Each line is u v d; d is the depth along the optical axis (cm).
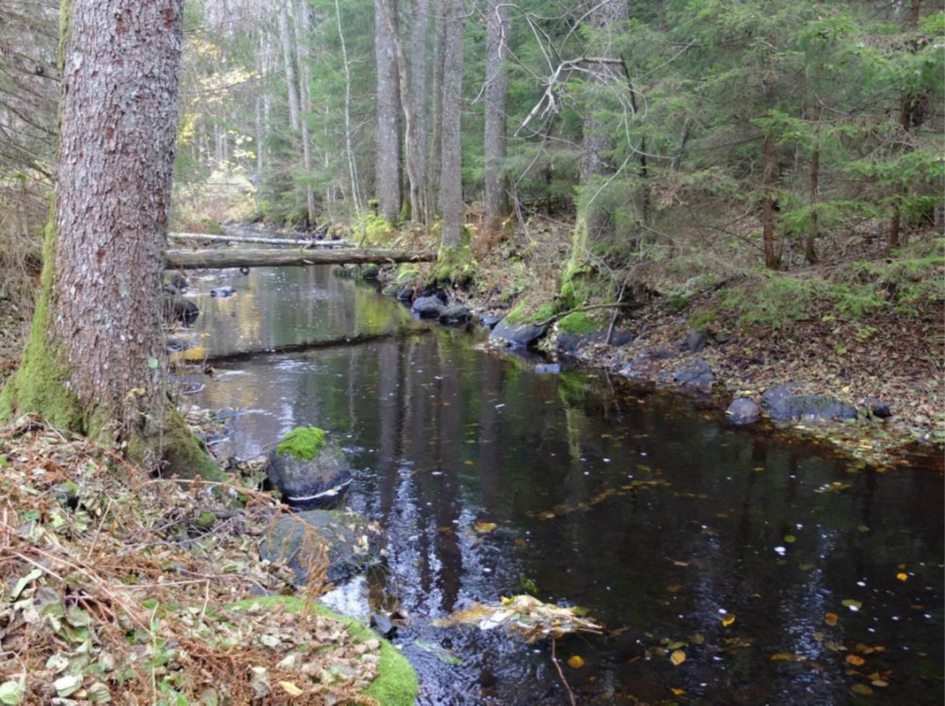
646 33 948
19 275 802
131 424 474
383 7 2133
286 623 336
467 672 379
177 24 470
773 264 955
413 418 844
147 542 384
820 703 356
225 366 1093
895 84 796
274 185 3572
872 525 555
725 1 822
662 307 1180
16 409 471
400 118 2489
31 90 823
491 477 661
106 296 464
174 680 257
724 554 512
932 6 916
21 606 259
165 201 484
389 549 515
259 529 488
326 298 1847
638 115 915
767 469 676
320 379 1026
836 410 812
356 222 2559
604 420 838
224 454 676
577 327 1210
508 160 1536
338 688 286
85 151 454
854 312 829
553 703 357
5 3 789
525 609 433
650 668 384
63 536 339
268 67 2539
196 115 1259
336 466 635
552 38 1512
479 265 1675
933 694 362
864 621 427
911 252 816
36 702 226
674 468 683
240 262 1377
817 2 823
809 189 907
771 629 420
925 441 731
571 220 1738
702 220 991
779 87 861
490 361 1157
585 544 528
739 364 975
